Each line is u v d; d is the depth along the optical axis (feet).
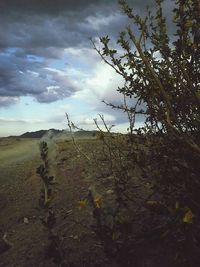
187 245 9.42
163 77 10.28
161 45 10.08
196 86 10.14
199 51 10.01
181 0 9.75
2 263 12.48
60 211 15.21
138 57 10.41
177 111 10.13
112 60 10.58
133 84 10.66
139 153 11.21
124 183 11.23
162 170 10.59
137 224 11.78
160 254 10.50
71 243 12.55
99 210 9.47
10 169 23.86
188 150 9.79
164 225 10.58
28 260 12.32
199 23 9.73
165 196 10.52
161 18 10.39
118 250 9.56
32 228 14.53
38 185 19.49
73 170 19.48
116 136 11.93
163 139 10.61
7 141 42.22
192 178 9.85
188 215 8.65
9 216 16.14
